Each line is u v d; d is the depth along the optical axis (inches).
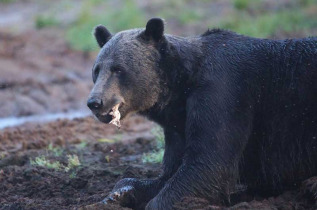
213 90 445.4
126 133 780.6
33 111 1010.1
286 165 454.3
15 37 1418.6
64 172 575.5
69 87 1091.9
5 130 836.0
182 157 469.1
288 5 1446.9
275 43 466.9
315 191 424.8
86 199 487.2
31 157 637.3
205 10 1477.6
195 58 459.8
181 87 459.5
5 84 1101.7
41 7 1732.3
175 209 423.2
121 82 449.7
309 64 453.1
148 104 460.1
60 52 1294.3
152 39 460.4
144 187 472.4
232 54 459.5
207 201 425.4
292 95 450.9
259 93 454.6
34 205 475.5
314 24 1284.4
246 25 1321.4
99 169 566.3
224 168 435.8
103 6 1649.9
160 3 1550.2
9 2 1797.5
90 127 803.4
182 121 467.2
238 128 444.8
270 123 454.6
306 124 448.5
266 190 469.1
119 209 441.1
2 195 524.7
